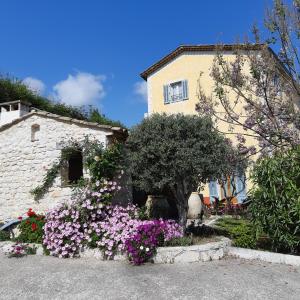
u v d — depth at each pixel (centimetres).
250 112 1220
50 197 1095
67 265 688
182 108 1977
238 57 1102
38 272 645
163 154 766
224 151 818
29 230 849
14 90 1989
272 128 1105
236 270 627
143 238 697
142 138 808
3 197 1168
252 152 1381
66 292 538
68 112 2384
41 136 1140
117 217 808
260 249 753
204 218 1292
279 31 994
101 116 2616
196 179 792
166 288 538
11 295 535
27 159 1151
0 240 890
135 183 831
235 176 1398
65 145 1081
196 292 520
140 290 533
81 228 786
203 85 1944
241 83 1109
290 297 499
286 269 634
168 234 741
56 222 779
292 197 680
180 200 834
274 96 1094
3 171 1182
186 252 695
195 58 1991
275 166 711
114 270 643
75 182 1067
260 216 718
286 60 999
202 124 817
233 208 1399
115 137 1045
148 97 2080
